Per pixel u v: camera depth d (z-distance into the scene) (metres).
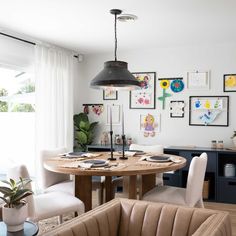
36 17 3.47
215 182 4.23
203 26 3.75
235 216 3.64
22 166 2.28
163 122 4.94
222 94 4.59
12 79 4.57
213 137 4.64
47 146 4.54
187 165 4.34
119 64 3.14
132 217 1.80
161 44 4.69
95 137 5.39
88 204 2.91
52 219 3.48
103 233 1.68
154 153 3.59
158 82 4.96
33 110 4.79
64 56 4.93
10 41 4.11
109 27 3.82
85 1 2.98
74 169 2.56
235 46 4.52
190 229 1.62
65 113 4.96
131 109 5.14
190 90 4.77
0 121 4.50
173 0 2.94
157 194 2.89
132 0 2.94
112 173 2.49
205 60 4.68
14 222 1.56
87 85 5.46
